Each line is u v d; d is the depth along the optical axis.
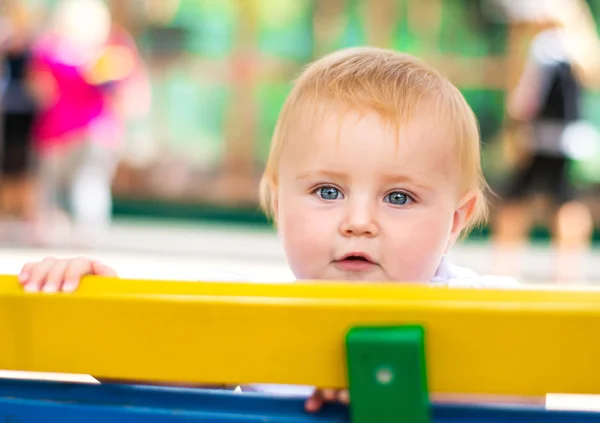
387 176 1.98
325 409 1.31
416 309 1.16
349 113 2.01
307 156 2.02
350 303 1.17
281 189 2.11
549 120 7.31
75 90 9.11
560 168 7.40
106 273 1.59
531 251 8.94
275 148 2.27
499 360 1.17
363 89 2.05
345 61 2.22
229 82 13.15
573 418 1.28
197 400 1.33
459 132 2.13
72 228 9.52
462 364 1.18
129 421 1.31
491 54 12.55
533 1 7.31
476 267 8.20
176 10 13.19
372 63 2.18
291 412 1.31
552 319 1.14
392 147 1.98
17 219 9.63
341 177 2.00
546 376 1.17
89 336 1.26
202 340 1.23
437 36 12.76
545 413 1.28
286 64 13.16
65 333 1.26
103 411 1.32
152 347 1.24
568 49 7.22
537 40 7.31
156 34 13.23
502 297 1.17
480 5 12.48
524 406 1.30
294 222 2.03
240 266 7.95
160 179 12.72
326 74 2.13
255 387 2.07
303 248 2.01
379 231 1.96
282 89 13.15
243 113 13.10
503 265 7.70
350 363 1.17
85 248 8.82
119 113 9.34
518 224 7.68
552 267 8.22
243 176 12.97
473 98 12.48
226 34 13.20
